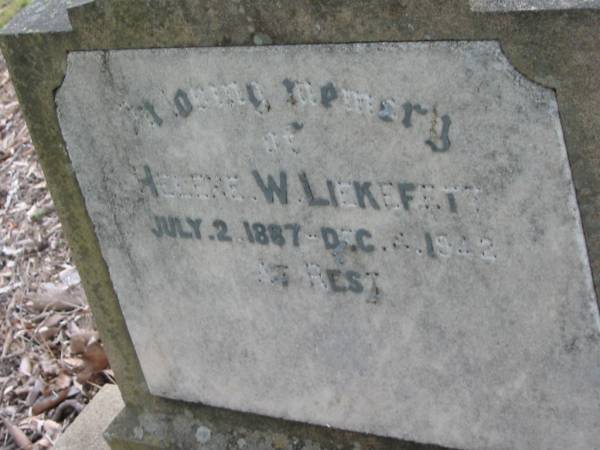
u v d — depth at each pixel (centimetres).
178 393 107
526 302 84
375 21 78
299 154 86
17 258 156
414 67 78
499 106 77
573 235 80
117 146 93
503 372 88
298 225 89
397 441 97
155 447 108
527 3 74
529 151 78
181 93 87
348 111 82
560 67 75
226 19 83
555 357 85
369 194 85
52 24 90
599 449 88
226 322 99
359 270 89
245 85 85
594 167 77
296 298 94
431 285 87
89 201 97
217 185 91
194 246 95
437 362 91
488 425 92
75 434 115
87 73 90
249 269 94
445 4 75
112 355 108
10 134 191
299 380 99
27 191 172
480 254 84
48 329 138
